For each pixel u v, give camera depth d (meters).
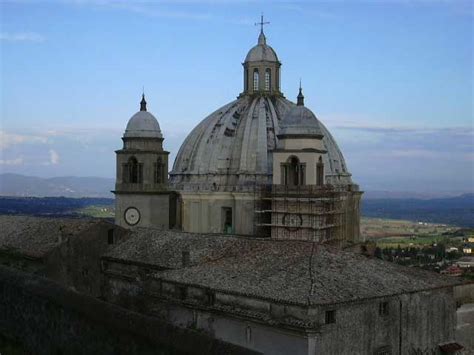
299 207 90.50
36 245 85.25
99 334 53.12
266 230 94.56
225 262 67.56
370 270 63.03
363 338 56.44
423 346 62.91
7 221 98.94
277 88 110.88
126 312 51.81
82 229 83.94
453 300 67.25
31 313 62.47
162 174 100.44
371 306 57.25
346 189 105.62
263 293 56.41
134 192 98.31
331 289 56.06
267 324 54.94
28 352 61.94
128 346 49.91
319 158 92.75
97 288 83.50
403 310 60.50
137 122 100.12
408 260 197.50
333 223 95.31
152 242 81.62
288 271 60.31
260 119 102.06
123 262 79.81
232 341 58.66
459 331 70.69
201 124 108.12
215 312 59.84
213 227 97.94
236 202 96.00
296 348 53.19
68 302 57.50
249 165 97.94
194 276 64.94
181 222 100.12
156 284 68.00
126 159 99.31
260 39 113.25
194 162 102.12
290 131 91.94
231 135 102.19
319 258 62.91
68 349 56.94
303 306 52.50
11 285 65.94
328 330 53.50
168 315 65.62
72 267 82.00
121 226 92.06
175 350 45.50
